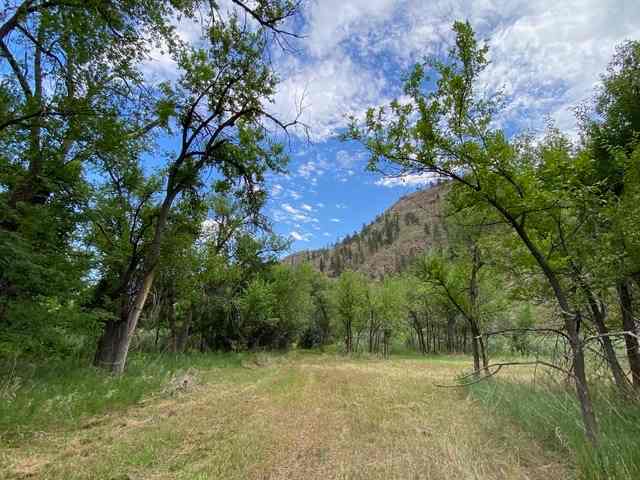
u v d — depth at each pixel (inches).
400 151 204.8
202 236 695.1
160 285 655.8
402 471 143.4
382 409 257.4
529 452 166.4
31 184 335.0
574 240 241.9
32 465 138.7
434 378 463.2
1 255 258.1
